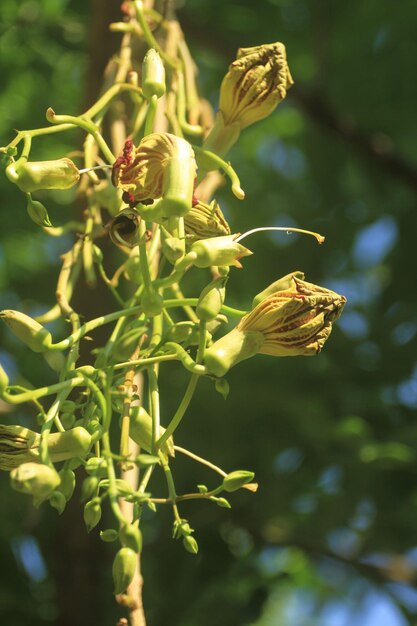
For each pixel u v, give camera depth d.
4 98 3.16
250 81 1.86
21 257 3.20
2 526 2.69
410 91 3.15
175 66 1.96
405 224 3.13
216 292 1.72
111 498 1.67
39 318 1.84
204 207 1.76
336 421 2.76
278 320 1.74
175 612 2.61
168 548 2.66
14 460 1.72
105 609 2.59
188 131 1.94
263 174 3.35
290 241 3.17
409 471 2.64
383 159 3.03
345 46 3.16
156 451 1.73
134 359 1.74
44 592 2.65
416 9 3.09
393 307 3.04
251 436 2.72
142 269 1.73
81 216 2.14
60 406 1.72
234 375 2.76
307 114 3.02
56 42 3.09
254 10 3.18
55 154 3.16
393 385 2.88
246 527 2.73
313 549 2.78
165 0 1.99
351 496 2.70
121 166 1.70
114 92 1.88
